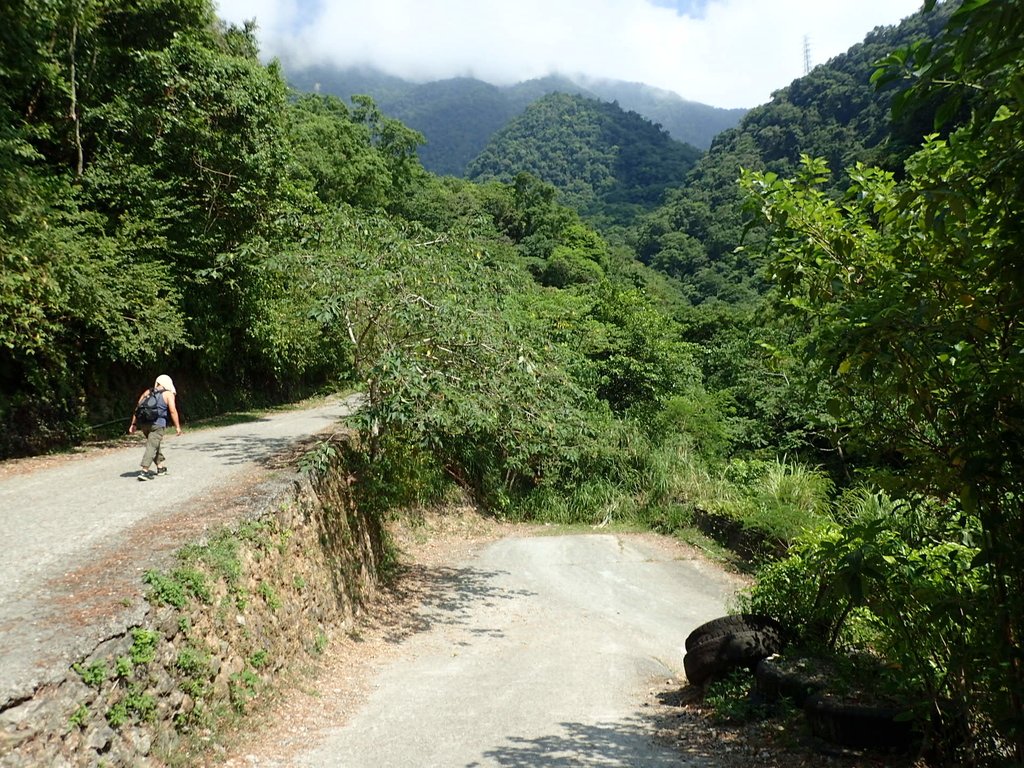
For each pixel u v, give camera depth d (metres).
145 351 14.46
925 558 4.35
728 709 6.04
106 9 15.87
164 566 5.85
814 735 5.04
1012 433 3.12
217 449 12.48
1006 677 3.40
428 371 10.38
